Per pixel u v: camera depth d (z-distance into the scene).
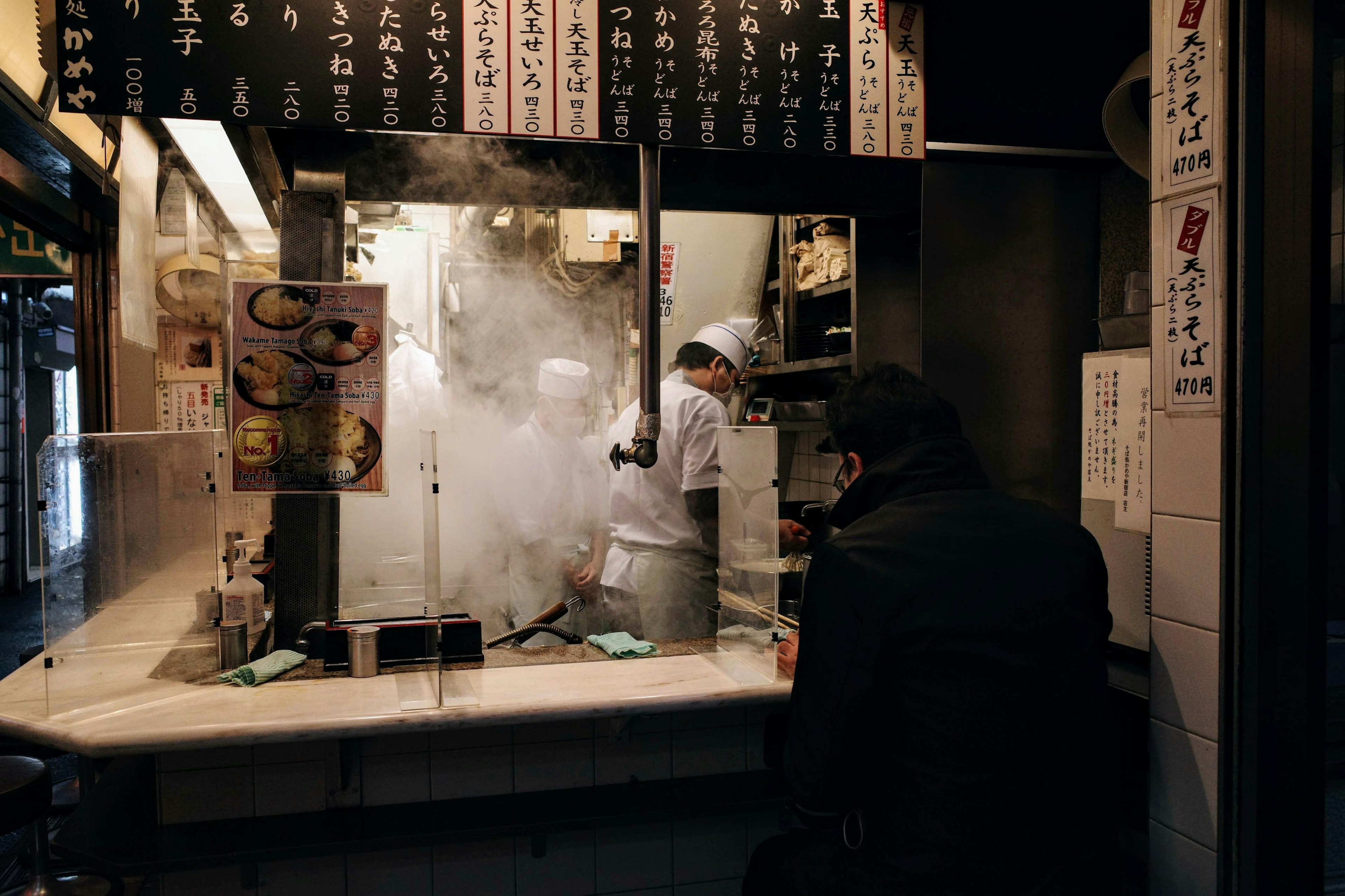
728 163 2.62
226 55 1.85
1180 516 1.70
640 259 2.08
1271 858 1.57
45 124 2.94
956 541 1.46
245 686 1.80
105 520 1.78
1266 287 1.55
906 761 1.43
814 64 2.12
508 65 1.96
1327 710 2.02
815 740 1.45
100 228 4.11
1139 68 2.00
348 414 1.97
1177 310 1.71
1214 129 1.62
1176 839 1.71
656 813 1.91
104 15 1.80
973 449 1.65
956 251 2.56
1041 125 2.51
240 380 1.92
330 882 1.94
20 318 7.72
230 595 1.99
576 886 2.07
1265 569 1.56
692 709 1.75
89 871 2.54
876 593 1.42
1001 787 1.39
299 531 2.06
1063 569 1.45
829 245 3.16
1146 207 2.50
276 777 1.87
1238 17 1.57
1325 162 1.54
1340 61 2.15
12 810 1.90
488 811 1.91
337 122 1.90
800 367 3.37
